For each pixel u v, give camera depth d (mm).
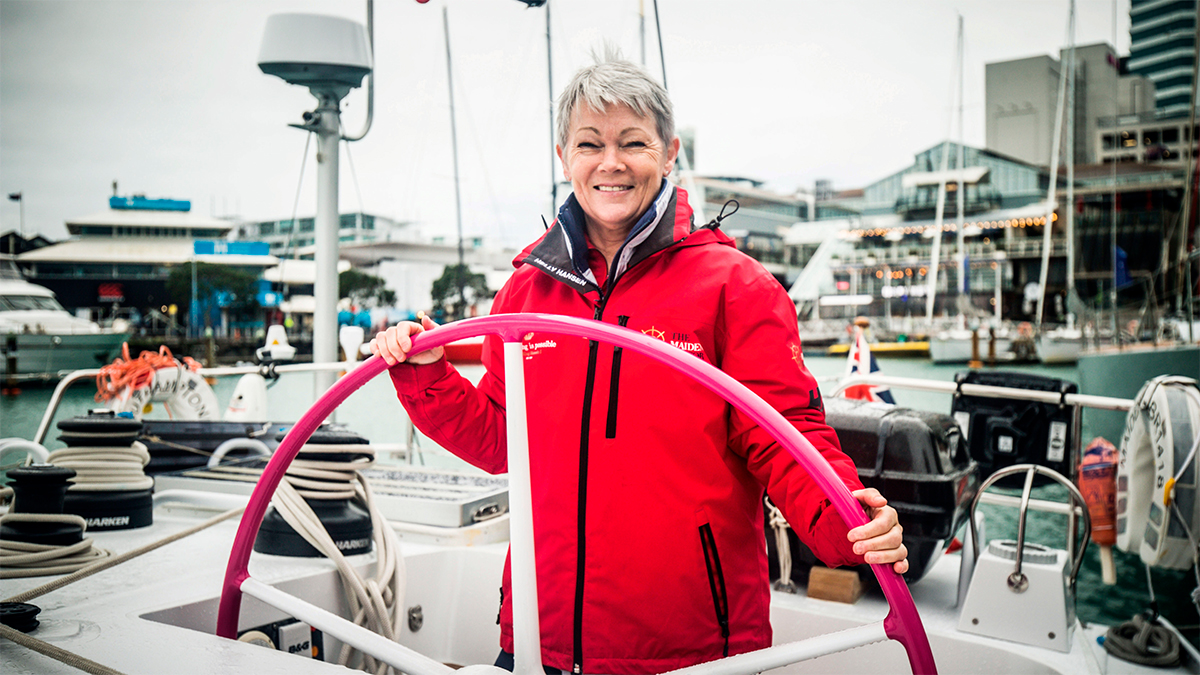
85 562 1739
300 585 1743
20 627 1246
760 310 1059
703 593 1038
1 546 1723
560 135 1171
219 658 1115
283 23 4000
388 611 1808
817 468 882
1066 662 1438
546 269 1152
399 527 2156
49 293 23312
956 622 1640
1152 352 13039
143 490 2229
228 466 2639
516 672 993
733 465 1082
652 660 1036
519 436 1022
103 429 2184
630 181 1098
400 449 3201
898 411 1822
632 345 924
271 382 4180
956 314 45375
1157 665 1584
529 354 1152
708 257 1106
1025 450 2459
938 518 1698
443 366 1174
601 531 1049
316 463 1886
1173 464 2012
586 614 1050
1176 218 14062
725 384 899
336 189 4250
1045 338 30719
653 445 1038
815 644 956
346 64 4082
